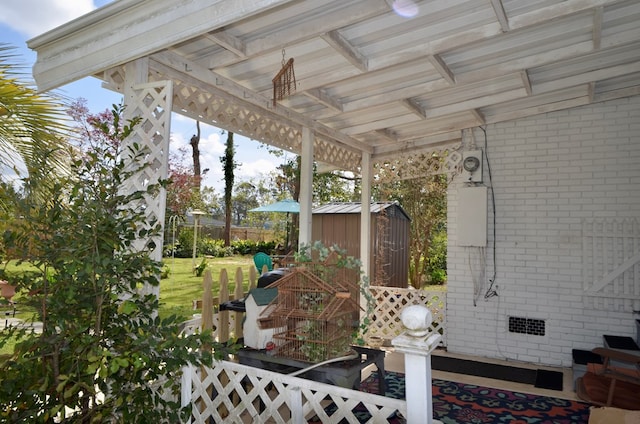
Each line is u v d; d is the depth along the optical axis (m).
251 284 4.85
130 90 3.18
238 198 23.48
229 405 2.66
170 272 11.05
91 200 2.34
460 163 6.08
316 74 3.96
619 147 5.24
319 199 14.25
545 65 4.37
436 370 5.15
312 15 3.08
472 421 3.72
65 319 2.18
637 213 5.12
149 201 3.07
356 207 8.00
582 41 3.80
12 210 2.21
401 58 3.64
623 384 3.92
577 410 3.95
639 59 4.35
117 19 3.09
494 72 4.11
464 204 5.86
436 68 3.90
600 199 5.30
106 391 2.33
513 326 5.66
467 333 5.88
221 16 2.72
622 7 3.41
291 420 2.39
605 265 5.23
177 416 2.45
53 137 3.93
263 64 3.77
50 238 2.22
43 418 1.99
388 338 6.55
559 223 5.48
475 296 5.86
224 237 17.77
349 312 3.39
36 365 2.14
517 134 5.74
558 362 5.38
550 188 5.54
